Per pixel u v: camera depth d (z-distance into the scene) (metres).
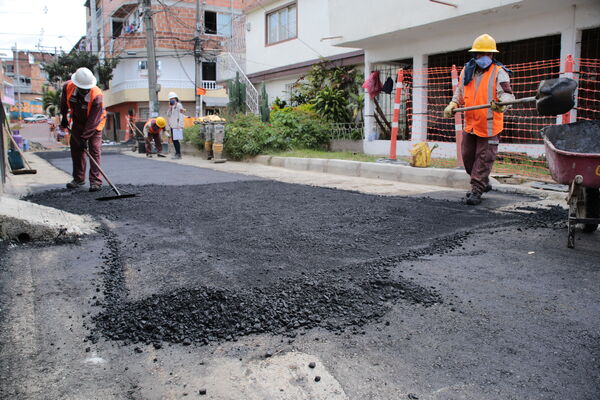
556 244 4.20
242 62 21.75
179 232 4.76
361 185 8.03
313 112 14.24
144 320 2.71
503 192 6.82
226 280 3.32
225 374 2.20
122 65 33.09
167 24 30.81
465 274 3.47
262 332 2.58
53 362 2.32
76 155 7.71
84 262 3.83
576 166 3.97
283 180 8.96
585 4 8.26
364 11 11.18
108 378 2.18
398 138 12.63
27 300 3.06
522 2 8.23
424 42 11.19
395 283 3.23
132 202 6.46
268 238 4.46
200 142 14.97
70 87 7.36
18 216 4.38
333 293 3.06
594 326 2.62
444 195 6.81
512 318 2.74
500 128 5.87
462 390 2.06
